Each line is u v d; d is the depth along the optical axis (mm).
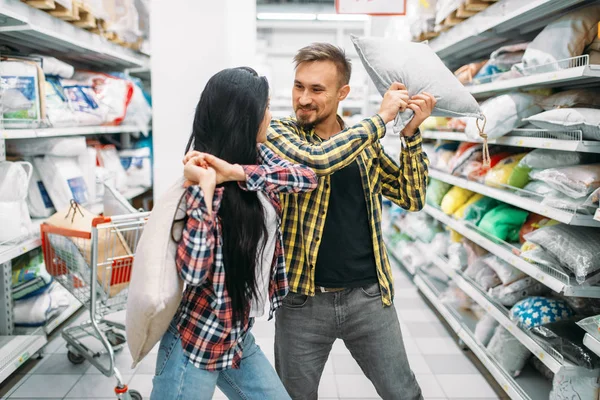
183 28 3504
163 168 3650
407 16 3750
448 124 3342
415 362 2943
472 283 2984
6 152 2963
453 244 3404
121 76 4383
